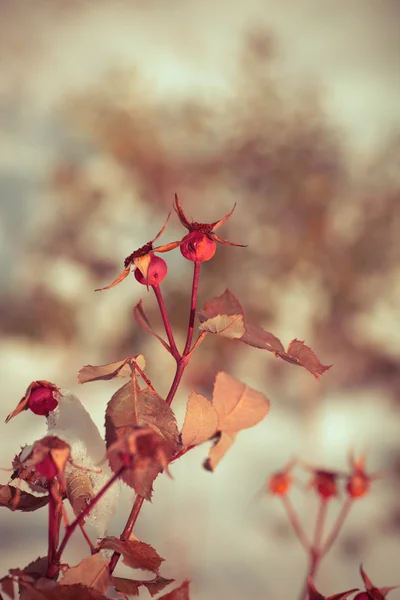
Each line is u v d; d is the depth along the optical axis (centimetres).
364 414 473
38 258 396
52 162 418
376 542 319
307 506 327
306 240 347
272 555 309
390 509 335
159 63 707
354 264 352
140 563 42
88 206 376
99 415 349
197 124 367
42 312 396
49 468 40
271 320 353
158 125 372
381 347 380
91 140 395
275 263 348
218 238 45
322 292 356
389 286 357
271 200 351
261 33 396
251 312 345
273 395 420
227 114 371
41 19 825
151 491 39
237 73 381
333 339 368
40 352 426
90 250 376
